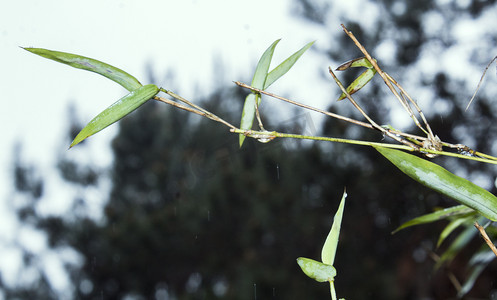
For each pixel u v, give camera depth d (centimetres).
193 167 646
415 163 62
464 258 412
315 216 553
